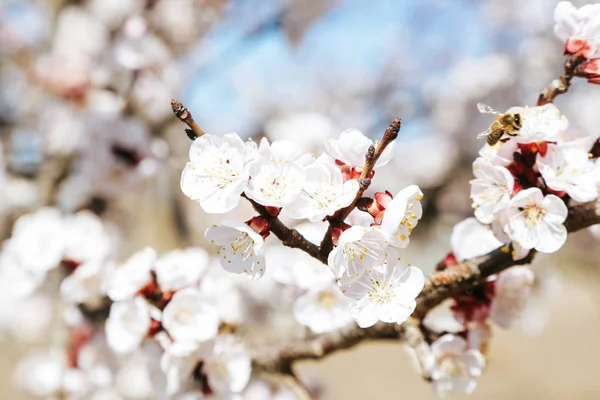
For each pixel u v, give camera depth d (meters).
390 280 0.46
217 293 0.61
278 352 0.61
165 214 1.19
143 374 0.84
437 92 1.67
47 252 0.68
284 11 1.25
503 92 1.59
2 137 1.14
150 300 0.58
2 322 1.12
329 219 0.46
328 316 0.59
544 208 0.48
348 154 0.46
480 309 0.54
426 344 0.54
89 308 0.68
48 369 0.82
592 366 2.57
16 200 1.06
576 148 0.48
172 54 1.14
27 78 1.16
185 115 0.45
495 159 0.49
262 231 0.46
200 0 1.18
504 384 2.31
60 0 1.13
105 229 1.02
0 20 1.29
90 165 0.93
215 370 0.59
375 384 2.48
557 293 0.99
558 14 0.50
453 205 1.33
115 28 1.08
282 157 0.46
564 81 0.50
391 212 0.44
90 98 1.02
